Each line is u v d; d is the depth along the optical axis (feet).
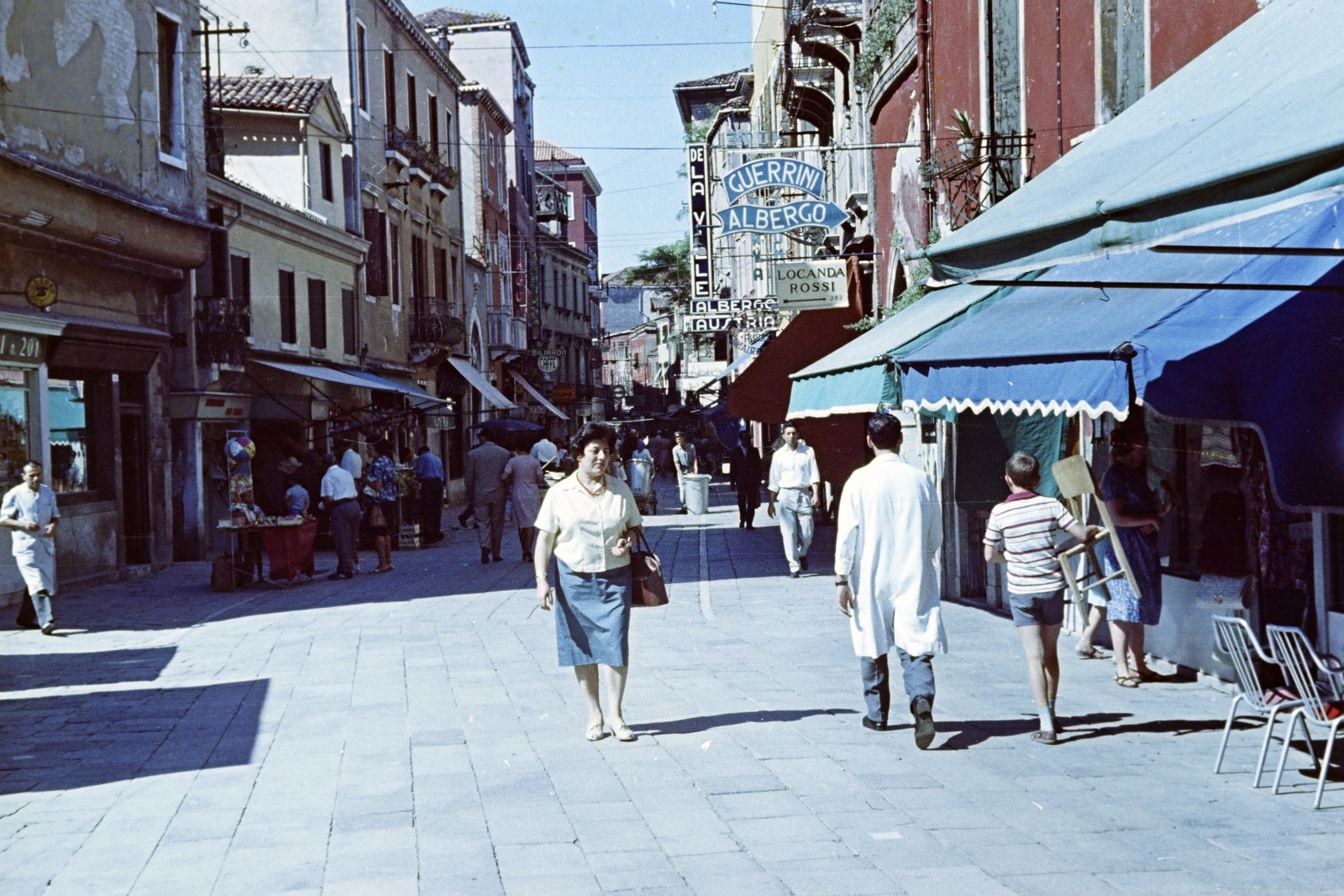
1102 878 16.76
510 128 175.83
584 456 25.44
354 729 26.96
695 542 74.84
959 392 30.32
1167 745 24.47
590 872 17.28
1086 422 37.27
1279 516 28.25
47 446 56.65
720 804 20.57
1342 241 22.61
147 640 42.37
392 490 67.10
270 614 48.39
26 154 54.39
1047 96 43.42
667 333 273.54
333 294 97.66
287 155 91.71
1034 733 25.27
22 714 29.94
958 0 50.88
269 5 103.50
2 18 53.01
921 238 56.29
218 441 76.59
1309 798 20.63
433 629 42.09
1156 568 30.30
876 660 25.88
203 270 75.41
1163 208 16.67
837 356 47.96
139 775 23.66
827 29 73.92
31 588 44.14
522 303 181.37
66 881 17.53
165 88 70.13
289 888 16.92
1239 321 23.84
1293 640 21.09
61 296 58.80
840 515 25.52
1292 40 22.89
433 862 17.79
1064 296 31.12
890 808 20.27
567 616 25.36
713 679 32.04
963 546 46.88
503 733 26.14
